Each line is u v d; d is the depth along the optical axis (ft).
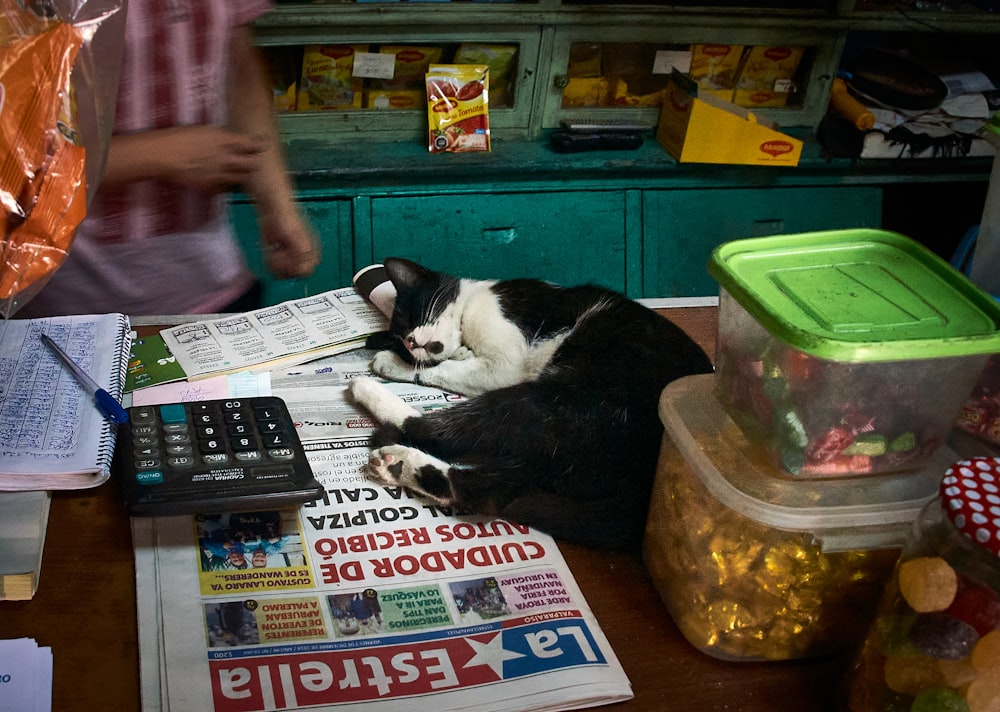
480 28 5.90
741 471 1.84
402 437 2.52
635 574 2.16
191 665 1.79
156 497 2.10
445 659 1.86
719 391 2.05
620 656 1.94
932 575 1.50
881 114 6.55
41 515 2.12
